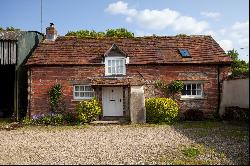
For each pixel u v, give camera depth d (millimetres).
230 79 19688
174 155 10188
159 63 20891
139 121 18734
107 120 19469
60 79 20953
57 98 20734
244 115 17281
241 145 11422
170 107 18891
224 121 19078
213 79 21141
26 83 23312
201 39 23938
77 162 9484
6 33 22328
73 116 20531
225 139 12781
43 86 20906
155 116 18953
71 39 23531
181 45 23141
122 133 15203
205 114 20906
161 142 12609
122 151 10992
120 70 21156
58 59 21328
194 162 9211
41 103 20797
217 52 22203
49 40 23234
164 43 23328
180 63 20953
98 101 20281
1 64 21906
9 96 25047
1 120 21781
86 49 22422
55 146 12148
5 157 10359
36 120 19406
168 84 20969
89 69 21078
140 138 13672
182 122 19250
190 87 21297
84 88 21125
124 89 20719
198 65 21188
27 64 20859
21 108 22219
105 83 20250
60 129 16984
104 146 11984
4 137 14578
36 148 11812
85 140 13414
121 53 21047
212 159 9531
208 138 13156
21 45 22328
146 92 20859
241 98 18188
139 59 21359
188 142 12422
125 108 20625
